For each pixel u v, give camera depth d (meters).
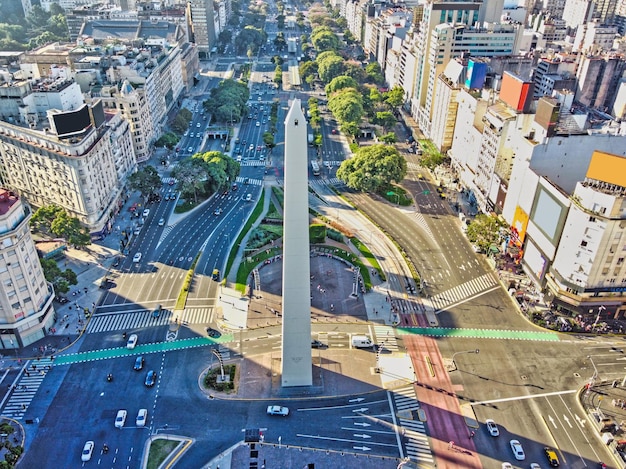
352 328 152.38
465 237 199.12
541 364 140.12
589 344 147.25
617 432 120.44
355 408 126.94
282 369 129.62
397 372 137.25
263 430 120.94
